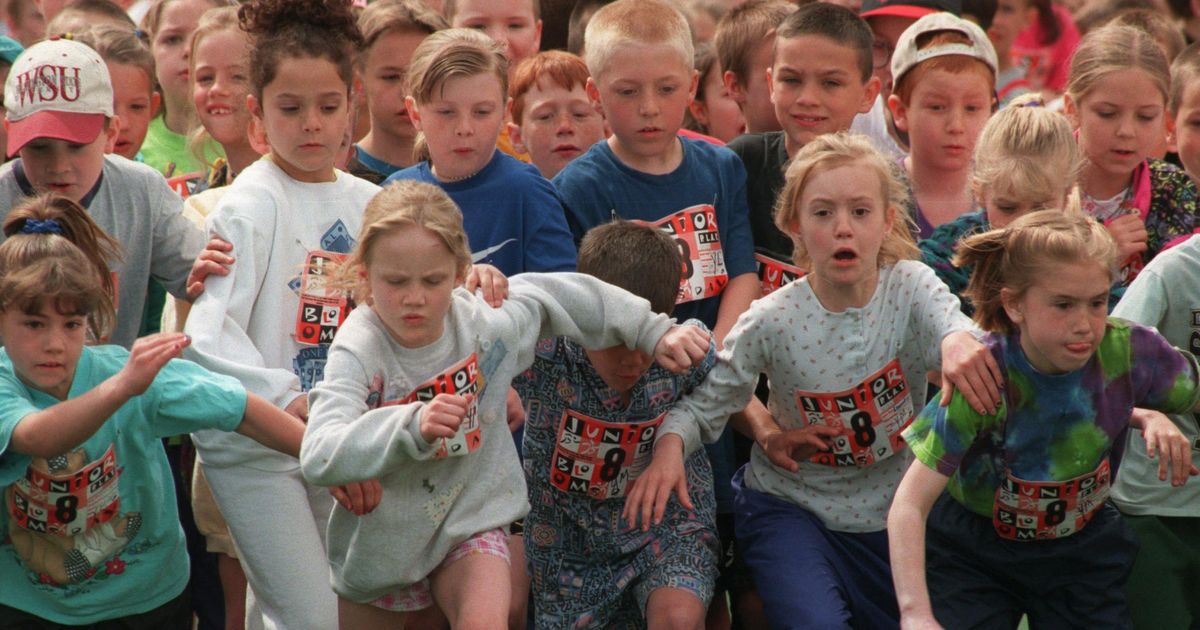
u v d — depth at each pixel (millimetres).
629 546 11406
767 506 11781
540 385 11359
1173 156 16516
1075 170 12375
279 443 10375
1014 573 11148
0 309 10062
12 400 10016
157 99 14906
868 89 14242
